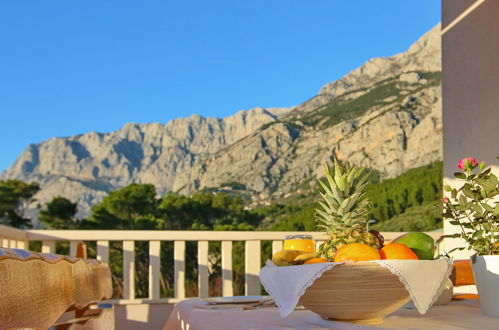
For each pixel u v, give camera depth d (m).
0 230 2.10
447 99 2.80
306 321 0.88
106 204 30.66
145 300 2.64
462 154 2.68
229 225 32.97
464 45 2.69
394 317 0.91
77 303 0.70
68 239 2.62
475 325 0.81
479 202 0.95
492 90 2.49
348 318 0.83
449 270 0.80
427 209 30.11
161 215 31.27
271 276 0.84
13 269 0.47
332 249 0.88
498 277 0.89
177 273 2.73
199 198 31.62
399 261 0.75
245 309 1.06
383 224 31.36
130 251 2.70
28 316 0.50
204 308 1.07
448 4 2.83
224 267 2.79
